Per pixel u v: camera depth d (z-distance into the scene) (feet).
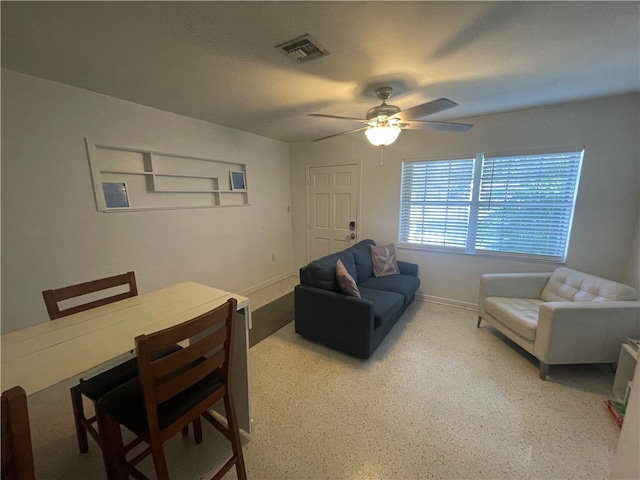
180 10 4.07
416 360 7.61
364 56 5.50
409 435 5.23
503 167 9.83
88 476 4.53
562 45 5.13
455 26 4.53
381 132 6.89
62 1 3.79
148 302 4.92
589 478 4.40
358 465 4.66
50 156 6.87
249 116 9.80
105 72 6.23
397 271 11.68
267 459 4.79
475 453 4.84
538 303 8.45
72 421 5.63
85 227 7.64
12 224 6.45
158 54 5.41
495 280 8.96
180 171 9.90
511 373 7.03
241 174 12.26
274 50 5.27
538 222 9.55
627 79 6.74
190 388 3.86
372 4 3.96
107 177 8.07
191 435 5.34
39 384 2.83
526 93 7.66
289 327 9.62
